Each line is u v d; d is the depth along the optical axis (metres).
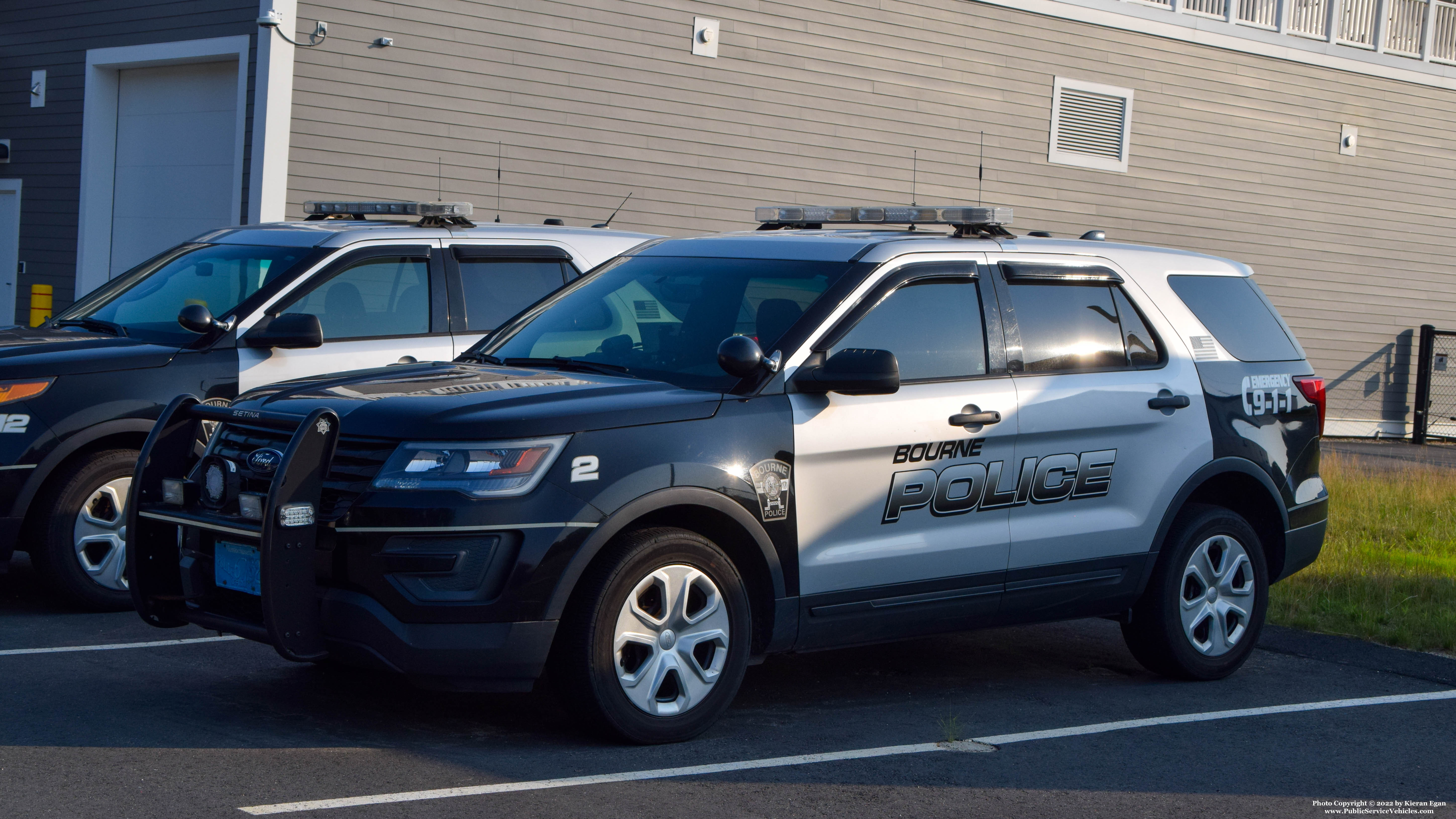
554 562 4.63
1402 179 22.83
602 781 4.53
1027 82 19.19
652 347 5.50
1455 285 23.58
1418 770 5.12
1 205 18.00
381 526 4.55
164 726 4.96
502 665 4.59
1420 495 12.50
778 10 17.25
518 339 5.92
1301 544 6.75
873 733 5.31
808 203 17.70
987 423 5.59
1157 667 6.36
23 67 17.58
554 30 15.88
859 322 5.41
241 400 5.18
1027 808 4.48
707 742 5.06
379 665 4.57
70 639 6.30
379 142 15.06
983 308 5.75
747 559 5.14
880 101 18.06
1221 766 5.06
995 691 6.12
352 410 4.83
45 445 6.61
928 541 5.48
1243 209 21.34
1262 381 6.61
